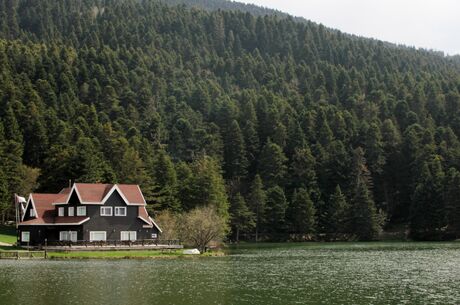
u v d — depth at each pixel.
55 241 102.50
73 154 135.88
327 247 130.62
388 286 58.00
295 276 66.25
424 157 183.88
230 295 51.69
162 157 148.88
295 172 185.62
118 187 106.06
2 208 122.31
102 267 74.06
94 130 178.75
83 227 102.75
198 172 151.50
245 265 79.50
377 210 187.25
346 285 58.56
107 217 104.94
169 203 134.38
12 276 63.31
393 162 198.00
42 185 135.38
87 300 48.28
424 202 165.62
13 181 133.12
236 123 193.00
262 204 165.25
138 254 94.00
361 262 85.31
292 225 166.25
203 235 106.94
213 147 190.25
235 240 165.75
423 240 165.38
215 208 135.00
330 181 187.12
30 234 105.69
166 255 94.06
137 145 170.75
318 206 173.25
